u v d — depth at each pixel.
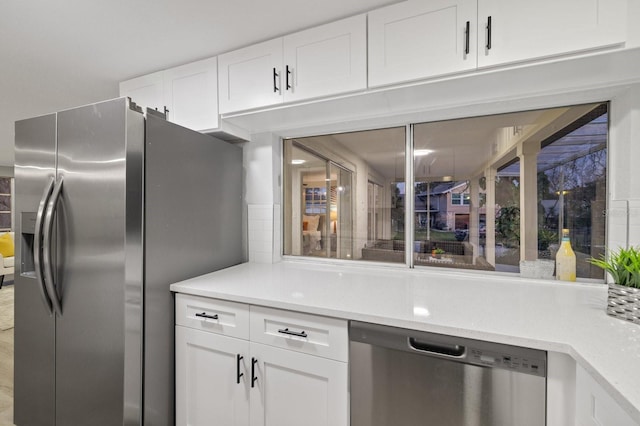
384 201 1.94
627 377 0.69
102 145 1.34
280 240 2.19
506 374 0.93
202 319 1.43
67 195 1.43
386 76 1.38
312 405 1.20
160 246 1.47
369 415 1.11
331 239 2.09
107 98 2.40
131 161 1.32
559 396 0.88
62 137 1.45
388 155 1.93
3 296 4.19
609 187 1.44
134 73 2.00
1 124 3.17
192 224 1.68
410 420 1.05
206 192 1.80
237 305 1.36
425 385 1.03
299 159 2.19
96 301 1.36
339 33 1.48
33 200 1.54
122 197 1.30
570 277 1.50
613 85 1.33
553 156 1.56
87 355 1.39
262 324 1.30
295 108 1.67
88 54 1.77
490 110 1.62
